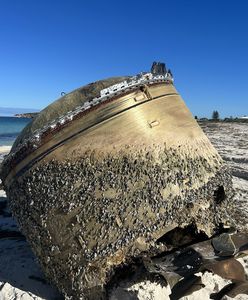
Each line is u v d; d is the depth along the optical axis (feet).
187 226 8.54
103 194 8.04
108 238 7.95
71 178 8.16
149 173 8.18
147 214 8.05
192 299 8.13
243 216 11.91
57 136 8.26
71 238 8.13
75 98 8.51
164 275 7.44
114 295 8.02
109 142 8.18
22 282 9.39
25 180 8.52
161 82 9.09
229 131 63.41
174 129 8.69
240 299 8.41
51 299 8.71
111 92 8.31
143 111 8.48
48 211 8.27
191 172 8.59
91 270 8.05
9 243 11.82
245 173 24.04
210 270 7.46
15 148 8.82
